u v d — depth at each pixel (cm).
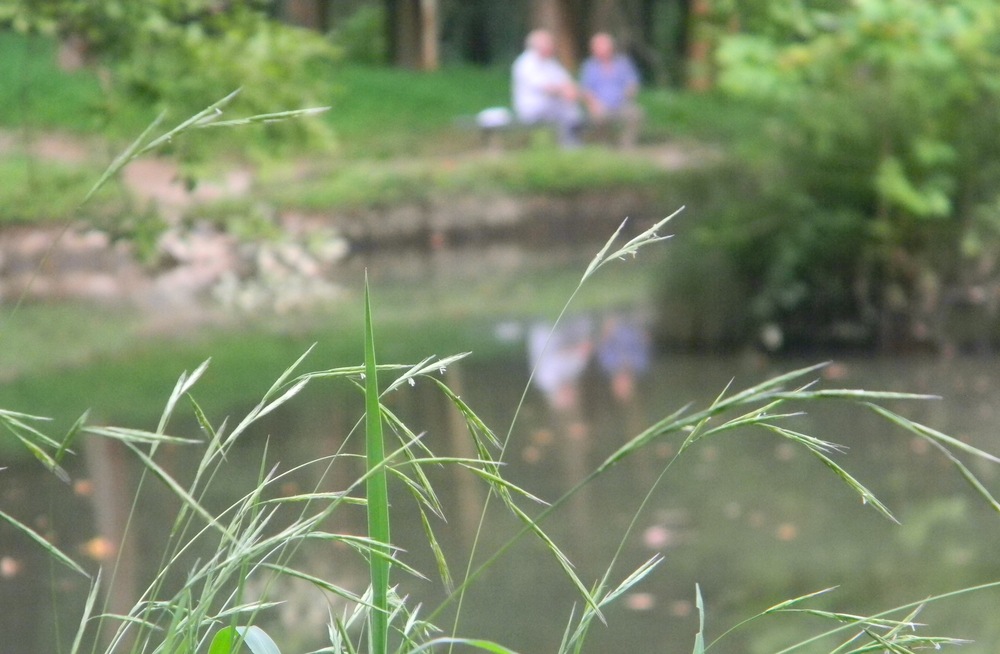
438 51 3953
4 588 457
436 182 1859
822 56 875
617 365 895
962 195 905
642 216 1916
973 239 885
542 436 694
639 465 629
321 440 689
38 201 582
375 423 164
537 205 1875
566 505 562
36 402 785
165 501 571
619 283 1359
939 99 901
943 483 575
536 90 2188
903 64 870
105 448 675
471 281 1412
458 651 386
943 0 893
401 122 2538
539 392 809
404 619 190
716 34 966
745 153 950
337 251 1483
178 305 1259
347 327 1100
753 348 939
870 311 917
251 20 573
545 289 1327
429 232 1788
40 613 428
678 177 981
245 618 388
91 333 1084
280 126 566
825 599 435
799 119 917
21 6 520
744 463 629
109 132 543
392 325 1105
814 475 601
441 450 663
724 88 891
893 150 903
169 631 166
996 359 860
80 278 1355
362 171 1873
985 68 887
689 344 961
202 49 541
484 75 3219
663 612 426
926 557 475
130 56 534
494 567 477
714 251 949
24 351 980
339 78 2602
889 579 452
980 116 905
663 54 2969
